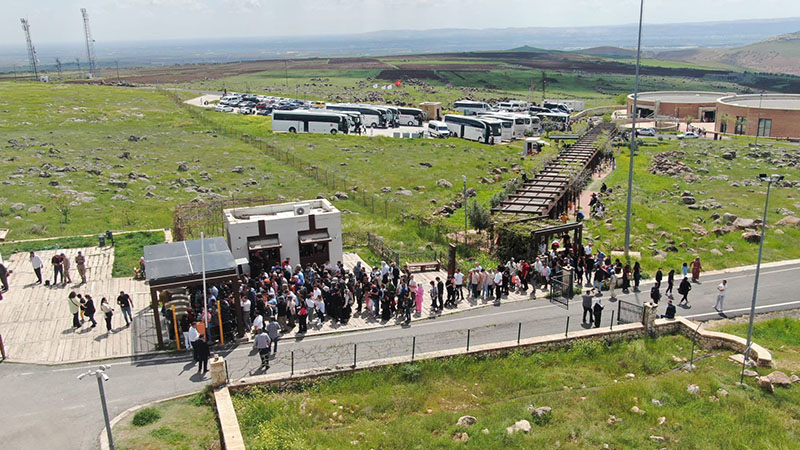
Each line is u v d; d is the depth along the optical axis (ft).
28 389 71.97
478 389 77.82
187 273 84.84
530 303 106.42
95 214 158.51
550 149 268.62
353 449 61.57
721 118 372.17
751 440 65.16
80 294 96.89
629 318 99.09
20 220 149.28
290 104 395.96
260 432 63.77
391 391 75.61
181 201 174.81
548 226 127.13
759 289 116.88
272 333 82.23
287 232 112.37
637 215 169.48
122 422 64.75
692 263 126.62
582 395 75.77
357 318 98.12
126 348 83.66
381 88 579.89
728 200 192.44
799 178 223.51
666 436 65.72
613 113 471.62
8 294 101.96
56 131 272.31
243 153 250.98
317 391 75.36
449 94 547.90
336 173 222.07
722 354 89.76
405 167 238.48
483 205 163.43
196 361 77.51
